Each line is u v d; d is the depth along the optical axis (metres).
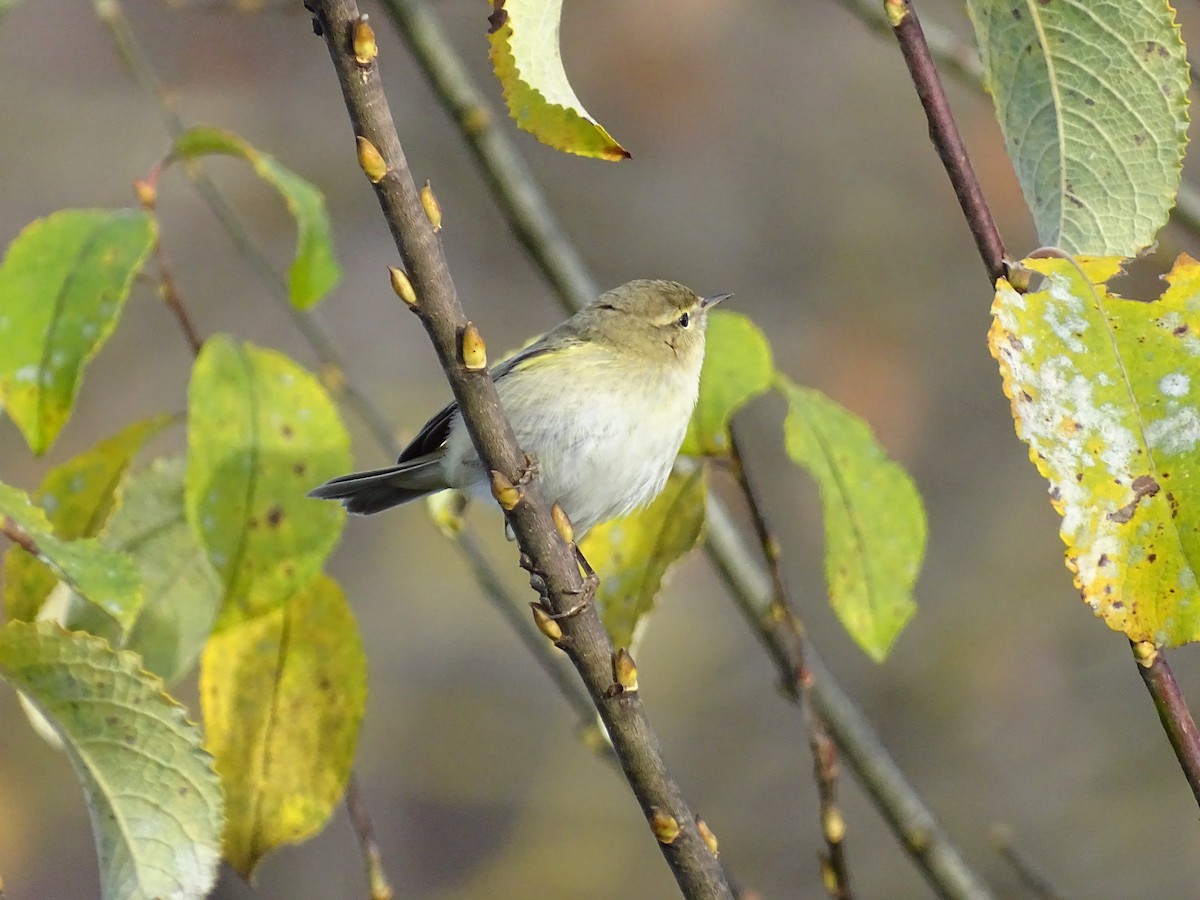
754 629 6.30
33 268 4.88
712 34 16.09
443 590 13.95
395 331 14.61
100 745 4.50
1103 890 12.32
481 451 4.23
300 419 5.18
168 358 14.07
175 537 5.46
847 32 16.25
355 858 12.64
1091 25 4.11
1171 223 6.59
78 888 11.39
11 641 4.41
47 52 14.98
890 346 15.01
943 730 13.38
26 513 4.33
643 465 6.95
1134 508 3.59
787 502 14.18
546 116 3.73
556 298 6.99
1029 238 14.44
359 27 3.70
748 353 5.48
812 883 12.35
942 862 5.75
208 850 4.47
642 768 4.26
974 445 14.70
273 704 5.23
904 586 5.28
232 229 7.02
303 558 5.08
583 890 12.66
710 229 15.52
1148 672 3.67
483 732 13.33
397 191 3.89
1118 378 3.64
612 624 5.48
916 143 15.85
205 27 15.19
